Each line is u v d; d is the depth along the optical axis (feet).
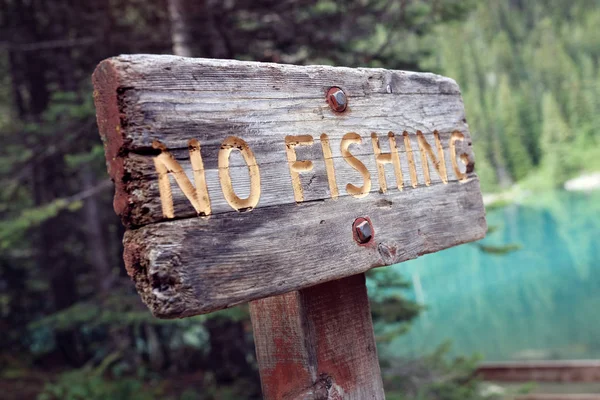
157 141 3.20
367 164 4.31
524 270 79.92
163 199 3.17
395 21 15.76
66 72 22.08
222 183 3.41
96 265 24.84
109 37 18.53
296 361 4.24
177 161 3.26
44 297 31.32
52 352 29.50
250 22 16.74
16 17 24.09
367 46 16.61
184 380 21.48
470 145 5.42
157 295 3.07
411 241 4.51
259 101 3.68
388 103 4.61
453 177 5.12
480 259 89.76
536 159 170.09
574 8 256.32
